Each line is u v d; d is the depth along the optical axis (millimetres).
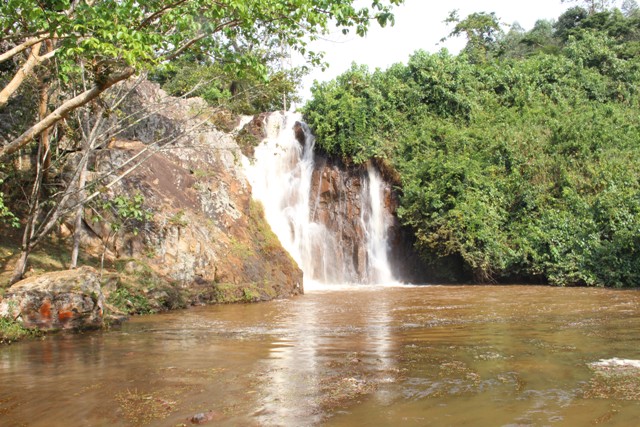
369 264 22312
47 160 12727
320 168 23625
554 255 18500
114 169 12391
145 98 18109
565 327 8828
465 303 13172
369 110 24547
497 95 28094
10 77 14164
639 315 10227
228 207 16797
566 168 21250
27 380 5875
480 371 5793
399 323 9844
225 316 11477
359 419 4312
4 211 10469
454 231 20250
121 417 4531
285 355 6973
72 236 13992
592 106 27781
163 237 14180
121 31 7449
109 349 7688
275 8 8875
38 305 9188
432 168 21688
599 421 4156
